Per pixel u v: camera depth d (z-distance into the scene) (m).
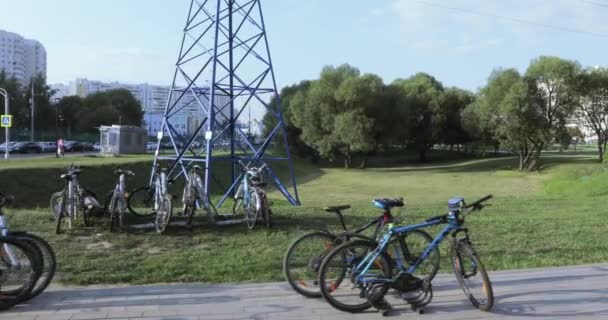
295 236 9.03
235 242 8.59
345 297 5.38
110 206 9.51
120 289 6.03
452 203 5.61
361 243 5.41
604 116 56.75
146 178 30.20
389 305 5.35
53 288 6.16
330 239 5.93
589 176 28.41
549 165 56.28
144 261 7.31
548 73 52.94
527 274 6.78
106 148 49.88
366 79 62.09
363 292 5.32
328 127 61.34
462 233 6.01
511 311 5.36
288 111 67.88
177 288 6.10
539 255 8.04
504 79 54.31
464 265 5.59
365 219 10.67
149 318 5.06
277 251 8.01
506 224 10.46
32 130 79.50
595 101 55.59
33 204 22.86
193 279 6.64
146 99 156.62
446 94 74.56
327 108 61.19
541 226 10.34
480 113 56.50
